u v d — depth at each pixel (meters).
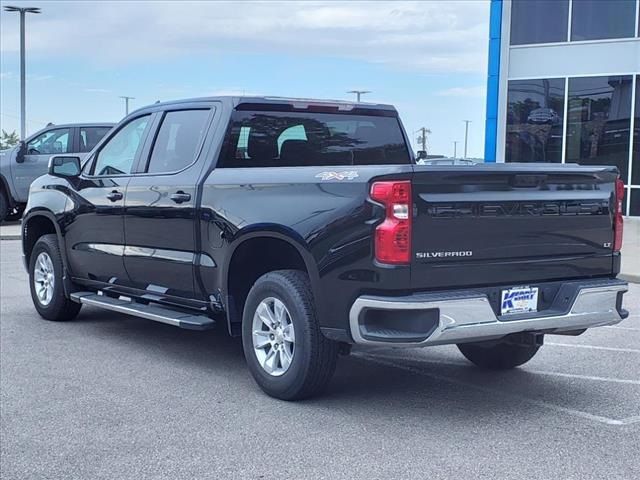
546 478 4.16
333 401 5.54
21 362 6.61
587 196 5.38
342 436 4.81
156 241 6.52
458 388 5.91
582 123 20.17
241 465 4.36
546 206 5.16
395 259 4.67
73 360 6.68
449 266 4.81
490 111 21.22
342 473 4.23
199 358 6.77
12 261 13.29
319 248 5.02
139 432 4.91
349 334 4.92
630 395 5.74
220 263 5.85
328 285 4.99
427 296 4.70
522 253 5.09
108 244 7.14
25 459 4.48
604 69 19.72
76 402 5.52
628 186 19.64
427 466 4.32
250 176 5.68
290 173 5.40
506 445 4.66
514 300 5.04
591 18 19.75
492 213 4.94
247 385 5.93
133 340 7.45
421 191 4.71
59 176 7.63
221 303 6.00
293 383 5.32
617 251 5.61
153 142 6.81
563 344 7.46
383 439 4.76
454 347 7.34
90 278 7.60
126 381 6.04
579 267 5.39
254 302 5.61
